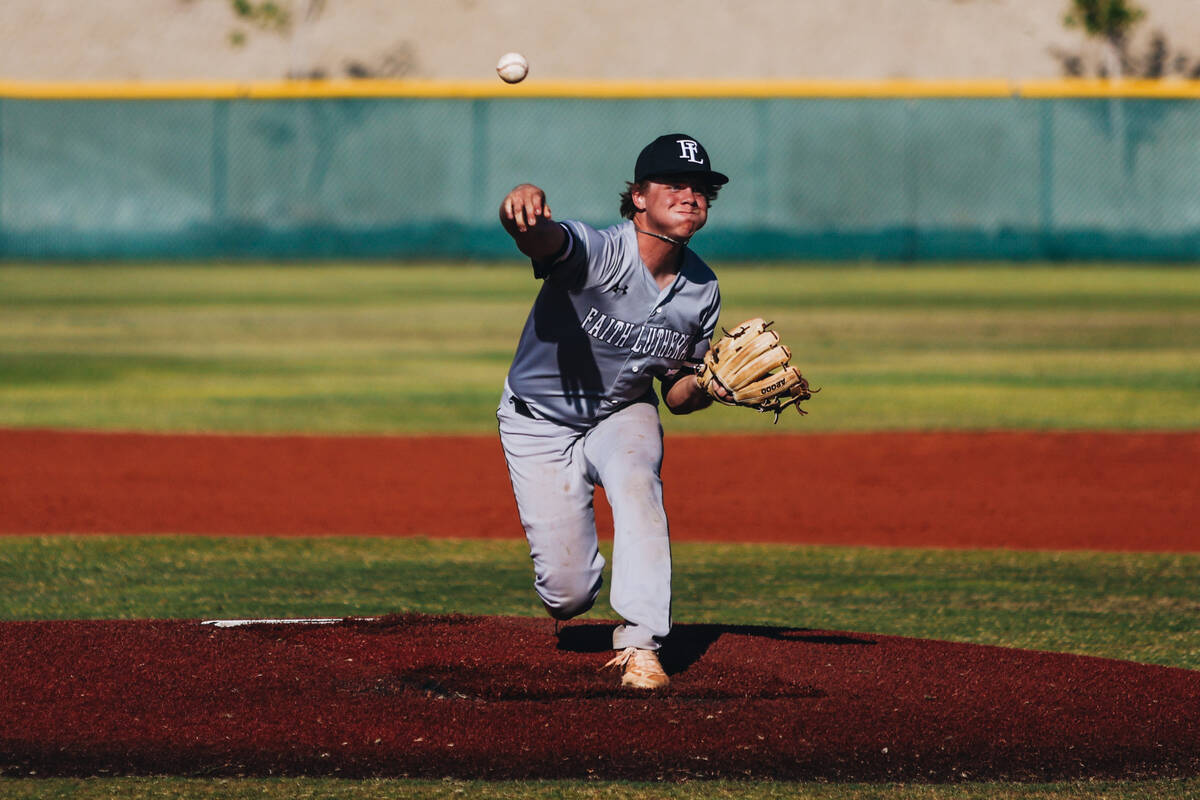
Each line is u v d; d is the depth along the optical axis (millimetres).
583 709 14992
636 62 132250
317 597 22031
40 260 106750
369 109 112062
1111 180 110000
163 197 111312
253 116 112062
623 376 16109
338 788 12625
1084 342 62844
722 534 28094
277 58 135750
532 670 16750
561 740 13977
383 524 28828
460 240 111312
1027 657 17812
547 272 15031
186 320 71000
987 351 59938
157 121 111438
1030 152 110062
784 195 109812
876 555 25984
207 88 101750
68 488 32094
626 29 134875
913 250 109625
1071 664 17453
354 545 26578
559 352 15930
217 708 14836
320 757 13422
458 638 18469
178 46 137250
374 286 89312
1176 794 12836
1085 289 87125
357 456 36875
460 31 135375
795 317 72062
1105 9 123125
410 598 22031
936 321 70750
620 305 15469
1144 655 18719
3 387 48969
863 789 12836
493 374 53562
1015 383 50781
